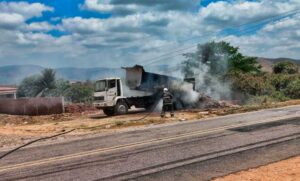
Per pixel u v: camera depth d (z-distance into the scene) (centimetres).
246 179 912
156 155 1191
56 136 1789
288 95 4353
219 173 972
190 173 981
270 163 1055
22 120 2914
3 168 1098
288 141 1359
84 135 1764
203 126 1798
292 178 905
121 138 1558
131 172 1006
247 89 4203
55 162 1146
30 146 1493
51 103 3491
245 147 1273
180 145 1336
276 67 6375
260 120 1931
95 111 3603
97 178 959
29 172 1039
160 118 2434
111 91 3005
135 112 3155
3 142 1659
